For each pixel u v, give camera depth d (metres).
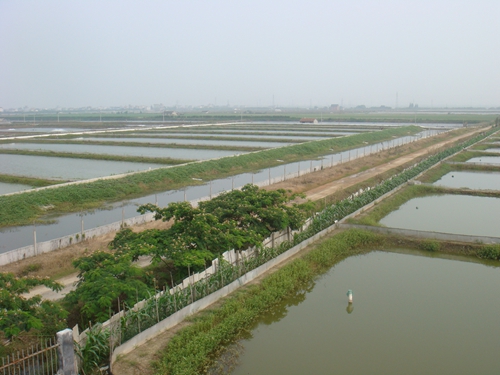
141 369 16.58
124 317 17.88
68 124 168.25
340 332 20.47
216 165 60.88
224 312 20.98
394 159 74.06
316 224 32.91
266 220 28.17
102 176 54.97
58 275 25.66
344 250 31.11
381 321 21.41
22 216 37.66
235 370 17.58
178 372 16.44
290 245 29.38
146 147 86.19
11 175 54.56
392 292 24.73
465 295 24.25
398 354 18.62
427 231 32.19
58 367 15.45
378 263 29.38
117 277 19.95
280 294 23.56
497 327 20.67
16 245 31.64
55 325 17.27
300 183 51.88
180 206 25.53
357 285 25.77
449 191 49.25
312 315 22.16
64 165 64.25
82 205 42.34
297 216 29.61
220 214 27.12
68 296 18.78
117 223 33.97
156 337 18.72
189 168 57.00
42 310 16.95
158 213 26.27
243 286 23.97
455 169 65.00
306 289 25.31
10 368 15.25
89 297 18.22
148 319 18.78
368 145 97.69
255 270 25.14
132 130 124.12
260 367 17.80
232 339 19.75
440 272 27.69
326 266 28.62
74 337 16.88
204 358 17.70
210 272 23.34
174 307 19.91
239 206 27.86
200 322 19.73
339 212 36.12
